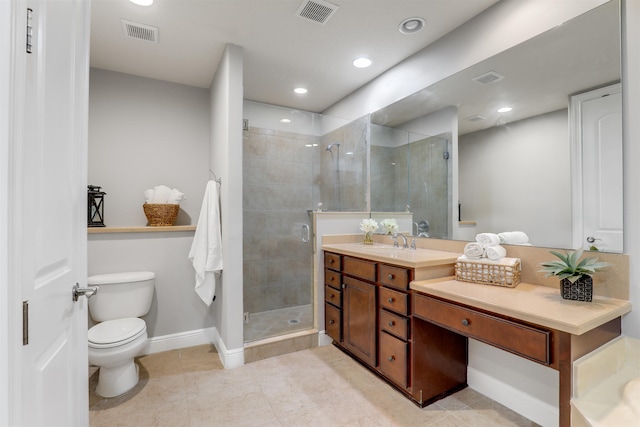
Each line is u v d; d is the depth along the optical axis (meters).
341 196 3.21
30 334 0.72
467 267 1.81
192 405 1.90
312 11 1.97
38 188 0.78
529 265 1.76
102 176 2.70
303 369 2.34
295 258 2.95
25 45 0.68
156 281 2.69
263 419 1.77
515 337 1.30
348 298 2.46
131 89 2.81
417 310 1.78
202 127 3.09
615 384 1.25
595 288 1.49
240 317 2.41
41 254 0.80
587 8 1.52
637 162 1.38
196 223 3.05
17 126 0.65
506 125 1.87
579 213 1.55
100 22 2.06
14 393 0.63
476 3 1.90
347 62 2.63
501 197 1.91
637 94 1.38
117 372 2.02
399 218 2.72
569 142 1.59
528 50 1.75
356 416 1.79
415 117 2.51
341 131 3.24
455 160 2.20
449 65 2.21
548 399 1.67
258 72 2.80
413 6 1.93
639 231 1.37
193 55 2.50
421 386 1.86
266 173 2.90
